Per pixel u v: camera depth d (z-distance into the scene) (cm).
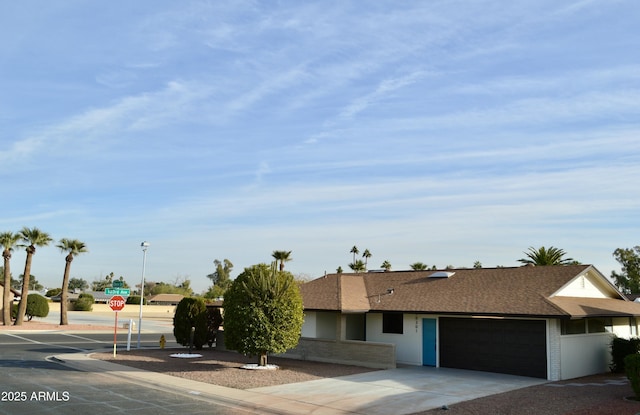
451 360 2352
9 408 1270
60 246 5106
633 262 6203
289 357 2709
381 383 1883
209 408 1420
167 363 2344
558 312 1998
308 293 2841
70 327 4759
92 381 1791
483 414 1388
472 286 2506
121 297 2547
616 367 2333
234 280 2256
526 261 4628
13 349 2833
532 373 2111
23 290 4853
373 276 3072
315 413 1391
